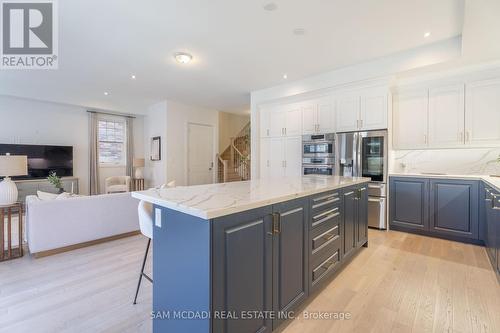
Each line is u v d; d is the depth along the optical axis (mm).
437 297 1977
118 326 1667
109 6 2463
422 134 3766
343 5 2430
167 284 1437
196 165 7043
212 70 4176
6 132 5305
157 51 3477
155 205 1528
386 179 3771
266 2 2396
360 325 1661
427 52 3250
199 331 1207
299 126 4863
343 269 2473
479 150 3561
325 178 3010
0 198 2723
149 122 7074
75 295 2029
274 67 4027
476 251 2941
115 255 2852
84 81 4793
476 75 3322
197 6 2459
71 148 5934
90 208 3107
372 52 3467
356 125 4066
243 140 8180
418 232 3590
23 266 2559
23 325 1665
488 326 1631
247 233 1342
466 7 2139
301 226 1787
